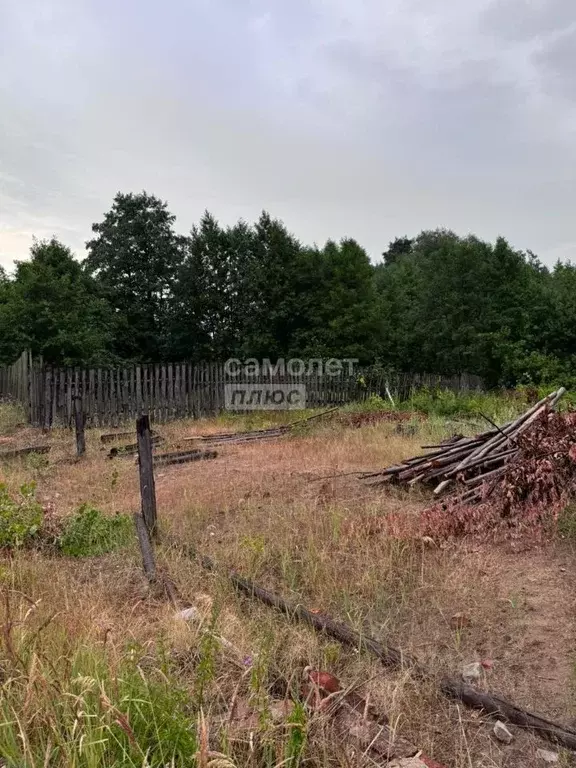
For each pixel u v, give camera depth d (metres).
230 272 24.44
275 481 6.86
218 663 2.63
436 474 6.11
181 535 4.80
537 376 17.67
